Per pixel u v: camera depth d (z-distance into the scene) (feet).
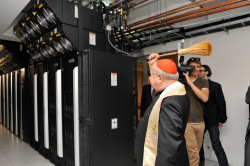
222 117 8.30
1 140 14.25
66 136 8.45
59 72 8.89
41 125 10.95
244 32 8.82
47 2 6.97
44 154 10.65
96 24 8.68
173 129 3.43
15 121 15.62
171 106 3.57
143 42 12.34
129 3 9.95
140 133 4.15
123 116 8.09
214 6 7.95
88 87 7.02
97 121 7.13
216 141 8.28
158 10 11.87
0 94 20.75
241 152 8.85
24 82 13.60
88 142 6.97
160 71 4.10
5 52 15.01
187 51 5.40
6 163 9.90
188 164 4.00
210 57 9.99
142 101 8.91
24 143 13.47
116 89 7.86
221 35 9.58
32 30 9.53
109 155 7.51
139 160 4.10
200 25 9.50
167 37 10.78
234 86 9.14
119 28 9.75
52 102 9.75
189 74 7.06
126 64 8.30
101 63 7.35
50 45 8.88
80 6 7.97
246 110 8.72
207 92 6.61
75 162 7.73
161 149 3.45
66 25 7.52
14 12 8.79
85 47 8.13
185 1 10.46
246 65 8.76
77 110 7.69
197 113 6.51
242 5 7.47
